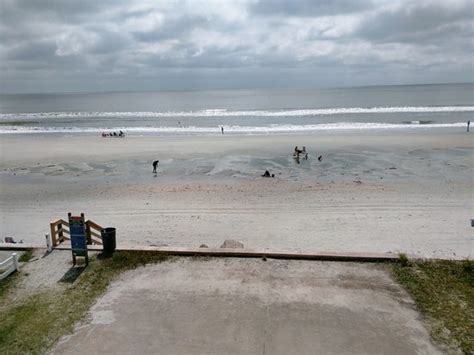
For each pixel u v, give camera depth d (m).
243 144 37.12
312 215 17.66
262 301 8.23
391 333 7.12
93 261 10.27
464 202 18.88
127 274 9.59
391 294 8.37
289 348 6.79
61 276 9.61
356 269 9.46
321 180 24.09
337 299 8.23
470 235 14.88
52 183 24.88
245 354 6.67
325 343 6.88
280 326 7.39
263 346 6.86
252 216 17.75
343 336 7.06
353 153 31.92
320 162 29.20
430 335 7.05
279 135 42.75
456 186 21.69
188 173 27.00
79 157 32.94
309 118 62.34
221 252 10.37
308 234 15.37
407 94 135.62
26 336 7.39
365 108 78.75
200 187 23.11
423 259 9.76
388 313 7.71
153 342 7.07
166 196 21.33
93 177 26.38
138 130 51.09
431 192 20.67
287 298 8.31
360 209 18.30
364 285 8.73
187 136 43.72
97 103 136.38
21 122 65.75
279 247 14.03
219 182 24.30
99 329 7.52
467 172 24.94
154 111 92.94
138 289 8.90
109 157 32.72
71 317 7.94
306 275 9.25
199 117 70.31
